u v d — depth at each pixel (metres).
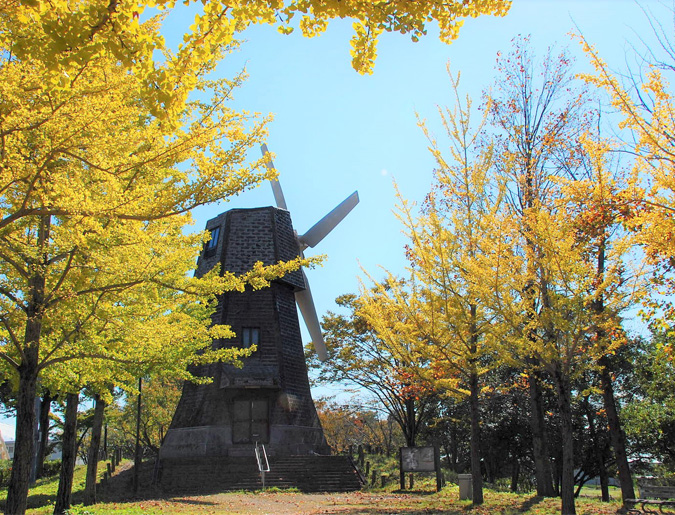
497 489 21.75
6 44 5.62
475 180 14.77
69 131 6.60
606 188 10.66
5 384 28.47
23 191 7.54
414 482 22.92
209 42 4.82
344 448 51.72
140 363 10.34
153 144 7.45
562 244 11.12
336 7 4.72
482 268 12.62
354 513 13.27
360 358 32.28
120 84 6.66
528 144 15.34
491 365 14.03
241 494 19.77
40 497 21.44
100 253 8.27
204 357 12.17
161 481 22.05
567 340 11.62
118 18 4.37
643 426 23.83
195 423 25.69
